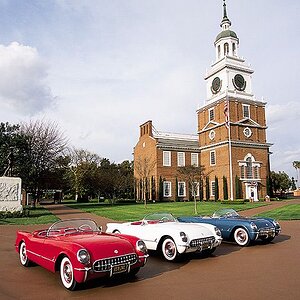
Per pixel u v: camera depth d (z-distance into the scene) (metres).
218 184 47.59
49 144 40.56
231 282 6.54
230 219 11.66
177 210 29.72
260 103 50.22
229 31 52.84
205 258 9.05
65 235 7.12
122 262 6.32
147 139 52.72
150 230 9.12
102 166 63.59
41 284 6.56
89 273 5.86
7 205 24.12
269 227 11.23
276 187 68.88
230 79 49.84
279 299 5.45
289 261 8.50
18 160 33.59
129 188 60.12
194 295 5.72
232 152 46.16
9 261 8.83
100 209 32.81
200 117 53.62
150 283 6.55
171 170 49.91
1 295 5.84
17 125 35.19
